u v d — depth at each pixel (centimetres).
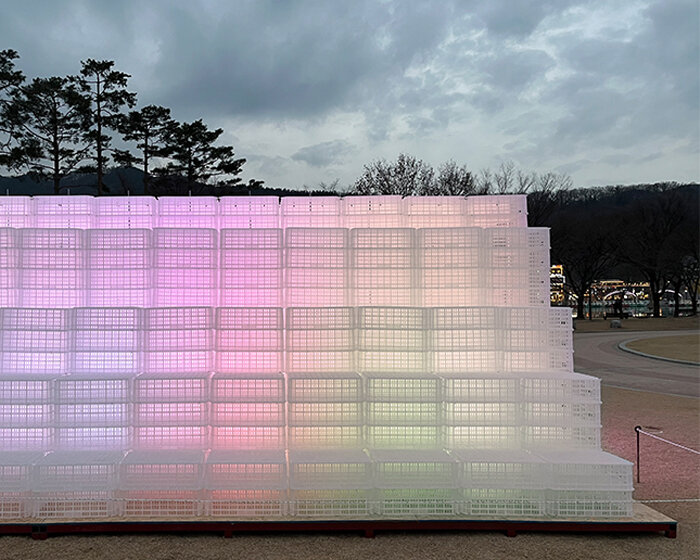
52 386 595
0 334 630
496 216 739
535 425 612
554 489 568
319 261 685
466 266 684
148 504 576
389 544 534
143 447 611
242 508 572
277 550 521
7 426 591
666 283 6234
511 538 547
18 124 3169
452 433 626
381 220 739
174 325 634
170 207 738
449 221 740
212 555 510
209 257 686
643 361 2288
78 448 607
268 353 649
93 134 3366
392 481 578
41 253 665
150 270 674
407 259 686
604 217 5556
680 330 3981
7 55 3136
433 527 553
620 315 5819
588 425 611
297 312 645
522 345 651
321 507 572
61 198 725
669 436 997
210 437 615
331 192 3719
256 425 605
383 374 623
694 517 611
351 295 687
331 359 651
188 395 602
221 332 641
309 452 596
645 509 592
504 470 579
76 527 547
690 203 5494
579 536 553
